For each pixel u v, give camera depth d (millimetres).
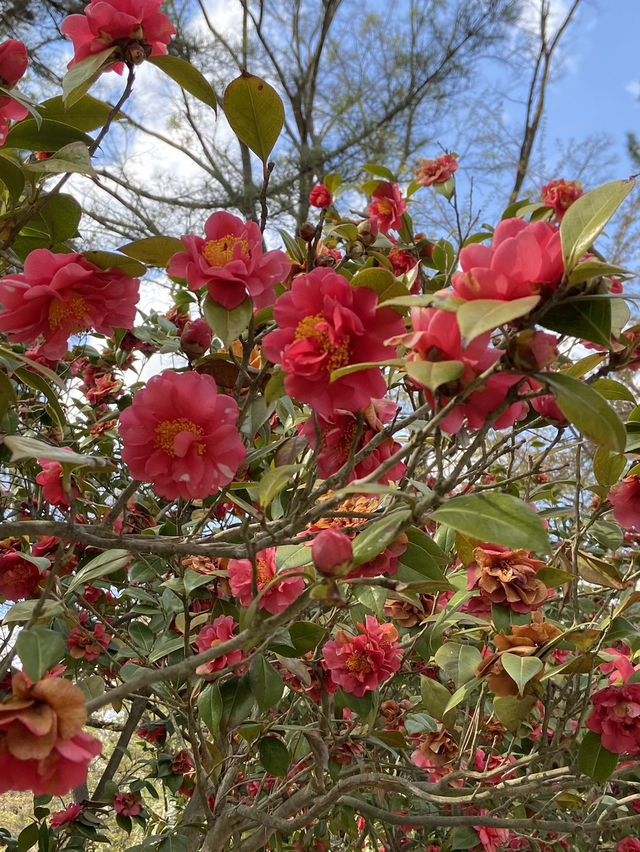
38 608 402
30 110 554
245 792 1119
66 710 362
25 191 623
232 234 535
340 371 382
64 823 1163
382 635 736
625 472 720
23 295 504
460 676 695
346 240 852
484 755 941
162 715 1315
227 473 463
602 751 626
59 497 744
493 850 933
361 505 665
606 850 1028
